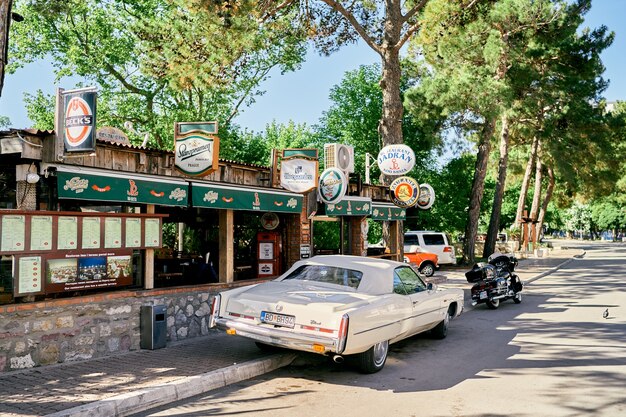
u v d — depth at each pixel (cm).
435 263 2273
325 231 2036
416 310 817
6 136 696
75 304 713
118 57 2567
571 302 1490
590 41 2919
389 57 1781
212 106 2672
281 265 1230
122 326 777
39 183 746
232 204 962
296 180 1080
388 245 1823
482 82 2406
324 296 689
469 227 2891
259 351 786
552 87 2942
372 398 598
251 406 568
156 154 862
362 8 2002
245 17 1541
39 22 2503
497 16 2384
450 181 3219
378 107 3080
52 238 689
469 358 806
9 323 639
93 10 2611
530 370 726
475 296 1343
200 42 1608
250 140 2517
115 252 775
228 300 721
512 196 5753
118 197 750
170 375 635
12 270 652
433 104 2855
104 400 525
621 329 1051
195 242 1675
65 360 700
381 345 726
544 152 4281
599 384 653
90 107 676
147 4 2547
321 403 579
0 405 510
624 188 5969
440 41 1986
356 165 3005
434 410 555
